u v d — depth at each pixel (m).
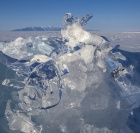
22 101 10.31
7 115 9.69
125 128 9.74
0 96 10.68
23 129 9.16
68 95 10.43
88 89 10.71
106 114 9.96
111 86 11.12
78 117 9.79
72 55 11.74
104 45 12.48
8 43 17.91
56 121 9.59
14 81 11.68
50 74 11.01
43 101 10.16
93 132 9.34
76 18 12.86
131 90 12.38
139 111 10.86
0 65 13.33
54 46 17.14
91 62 11.50
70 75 11.03
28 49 17.19
